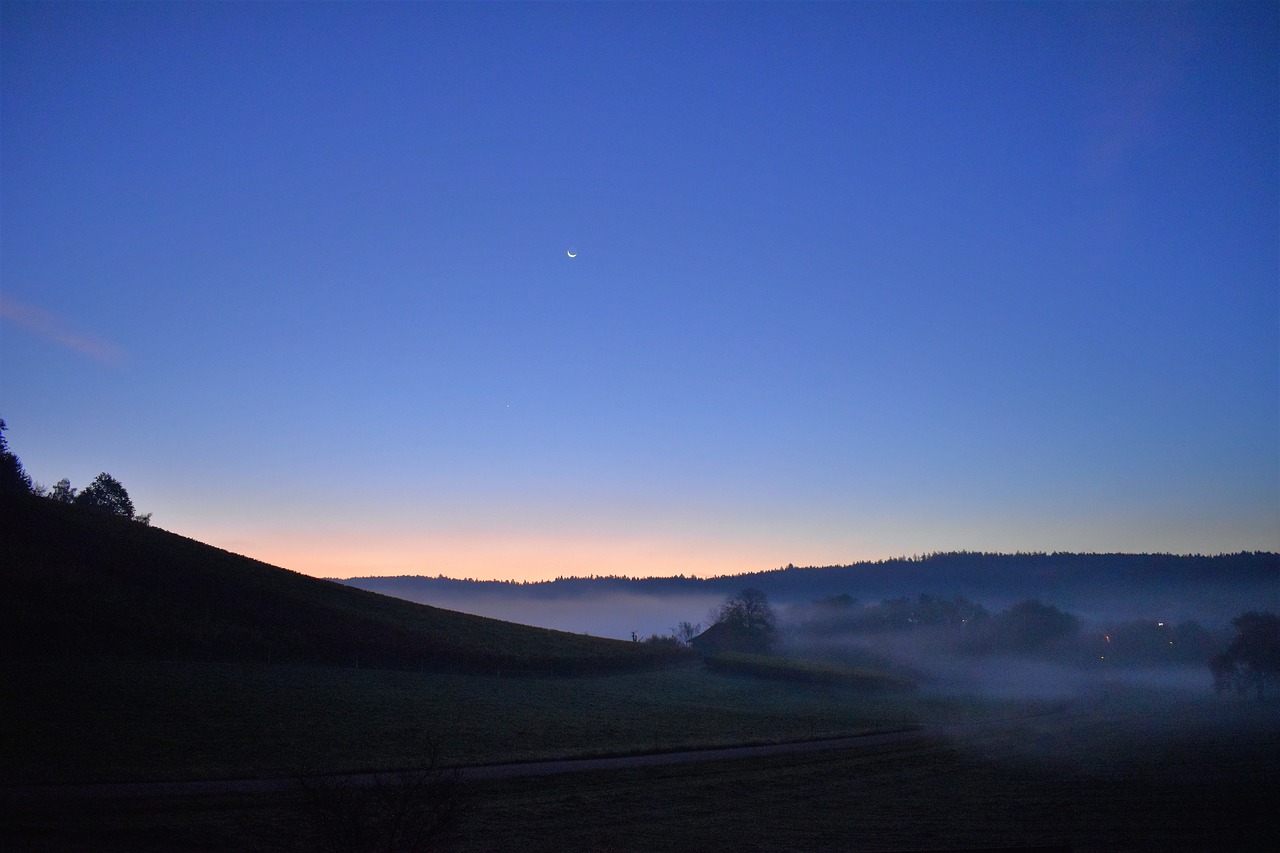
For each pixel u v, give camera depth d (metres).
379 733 35.34
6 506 68.38
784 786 30.28
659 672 78.94
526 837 20.78
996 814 25.77
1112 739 47.69
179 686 40.66
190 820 19.73
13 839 17.45
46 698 34.53
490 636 77.06
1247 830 23.75
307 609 66.81
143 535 74.38
